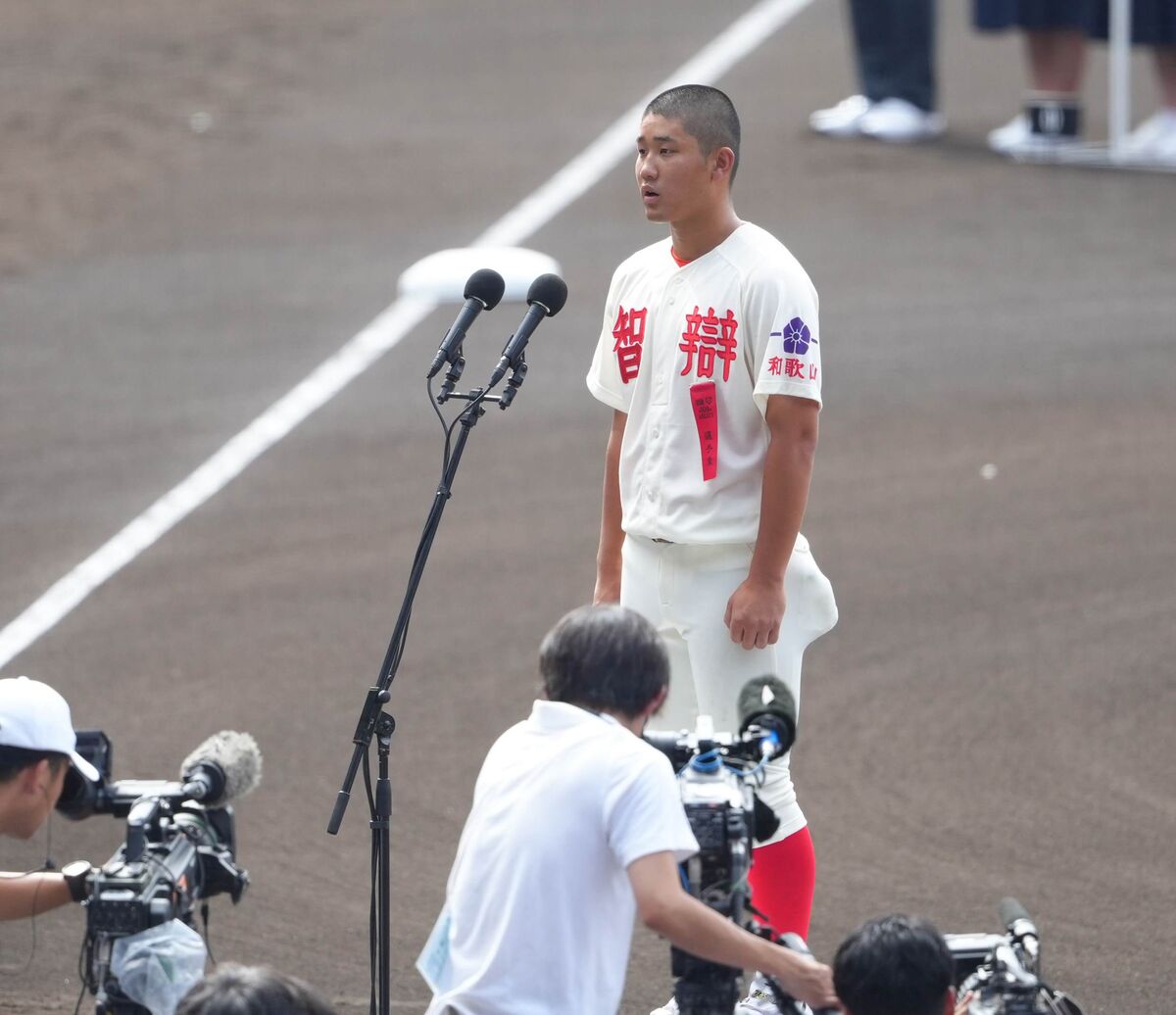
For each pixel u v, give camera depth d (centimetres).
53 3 8050
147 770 2678
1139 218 5344
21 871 2414
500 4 7931
